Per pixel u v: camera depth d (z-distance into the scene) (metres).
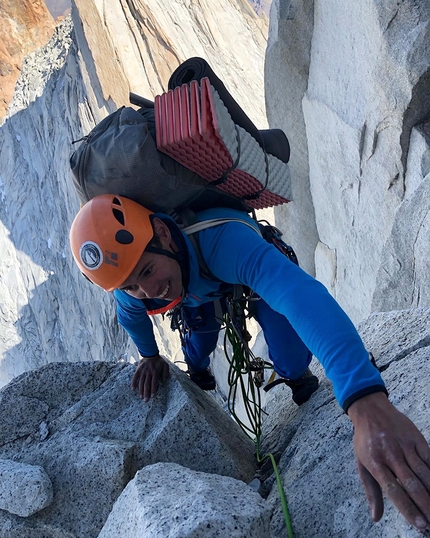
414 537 1.24
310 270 7.29
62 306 21.56
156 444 2.09
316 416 2.16
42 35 25.94
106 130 1.94
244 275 1.77
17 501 1.96
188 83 1.90
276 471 1.96
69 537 1.96
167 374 2.32
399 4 4.18
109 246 1.81
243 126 2.09
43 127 22.33
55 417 2.28
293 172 6.83
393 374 1.96
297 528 1.69
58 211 21.94
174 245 1.91
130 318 2.23
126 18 15.11
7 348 23.70
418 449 1.19
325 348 1.41
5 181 24.28
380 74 4.50
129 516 1.54
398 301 3.99
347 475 1.66
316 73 5.74
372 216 5.26
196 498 1.45
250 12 17.48
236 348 2.30
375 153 4.91
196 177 1.96
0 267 23.81
